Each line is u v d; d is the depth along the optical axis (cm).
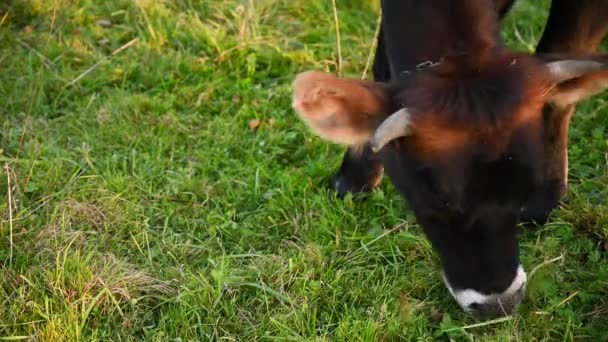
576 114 555
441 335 418
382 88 353
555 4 470
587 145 533
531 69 346
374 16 664
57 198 494
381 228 480
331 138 349
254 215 493
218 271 438
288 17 658
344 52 618
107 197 490
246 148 544
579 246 464
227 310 430
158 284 441
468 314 411
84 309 416
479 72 347
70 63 605
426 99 341
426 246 460
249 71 601
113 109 560
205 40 629
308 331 421
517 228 358
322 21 657
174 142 542
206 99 577
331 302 434
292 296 438
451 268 359
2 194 496
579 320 426
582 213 477
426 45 376
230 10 649
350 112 344
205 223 486
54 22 639
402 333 417
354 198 499
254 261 458
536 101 341
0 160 504
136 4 651
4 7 645
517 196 337
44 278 432
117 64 608
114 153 531
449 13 374
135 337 420
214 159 529
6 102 561
